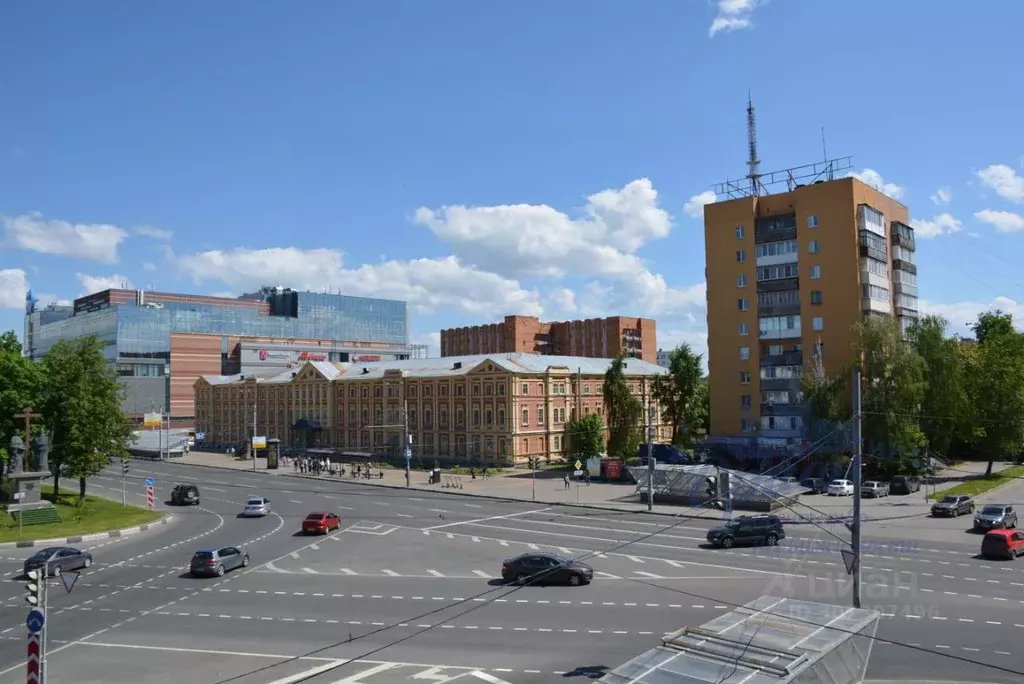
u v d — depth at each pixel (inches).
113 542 1951.3
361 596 1305.4
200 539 1974.7
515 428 3742.6
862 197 3174.2
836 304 3120.1
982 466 3228.3
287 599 1291.8
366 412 4562.0
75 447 2546.8
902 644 934.4
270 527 2166.6
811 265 3191.4
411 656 958.4
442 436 4092.0
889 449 2696.9
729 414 3366.1
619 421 3649.1
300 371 5024.6
